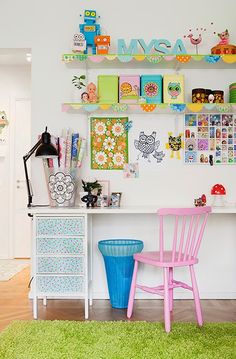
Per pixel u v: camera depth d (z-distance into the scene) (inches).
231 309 123.4
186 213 105.5
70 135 132.0
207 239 139.2
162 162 139.7
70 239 116.0
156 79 135.4
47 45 140.9
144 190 139.5
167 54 130.1
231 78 140.1
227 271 138.8
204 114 139.9
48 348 88.6
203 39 140.7
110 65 137.8
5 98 226.1
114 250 121.5
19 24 141.2
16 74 227.0
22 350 87.6
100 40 132.5
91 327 102.4
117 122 139.9
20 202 224.8
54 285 115.6
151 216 139.7
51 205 130.7
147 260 109.3
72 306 127.3
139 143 139.8
